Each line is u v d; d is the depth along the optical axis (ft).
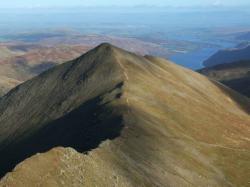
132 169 203.51
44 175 148.46
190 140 290.76
